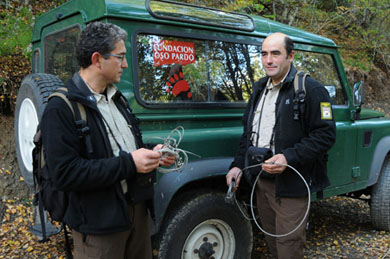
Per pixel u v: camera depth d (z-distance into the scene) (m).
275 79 2.33
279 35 2.26
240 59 3.05
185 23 2.66
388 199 3.93
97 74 1.57
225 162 2.65
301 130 2.22
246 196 2.88
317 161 2.33
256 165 2.21
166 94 2.56
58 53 2.97
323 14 10.07
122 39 1.58
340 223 4.43
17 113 2.87
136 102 2.38
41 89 2.46
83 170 1.42
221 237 2.67
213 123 2.84
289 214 2.26
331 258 3.44
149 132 2.44
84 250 1.61
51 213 1.64
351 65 10.29
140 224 1.77
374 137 3.85
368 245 3.75
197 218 2.47
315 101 2.16
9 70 5.26
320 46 3.62
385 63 11.17
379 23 10.85
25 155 2.85
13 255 3.24
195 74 2.74
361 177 3.70
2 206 3.99
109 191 1.53
